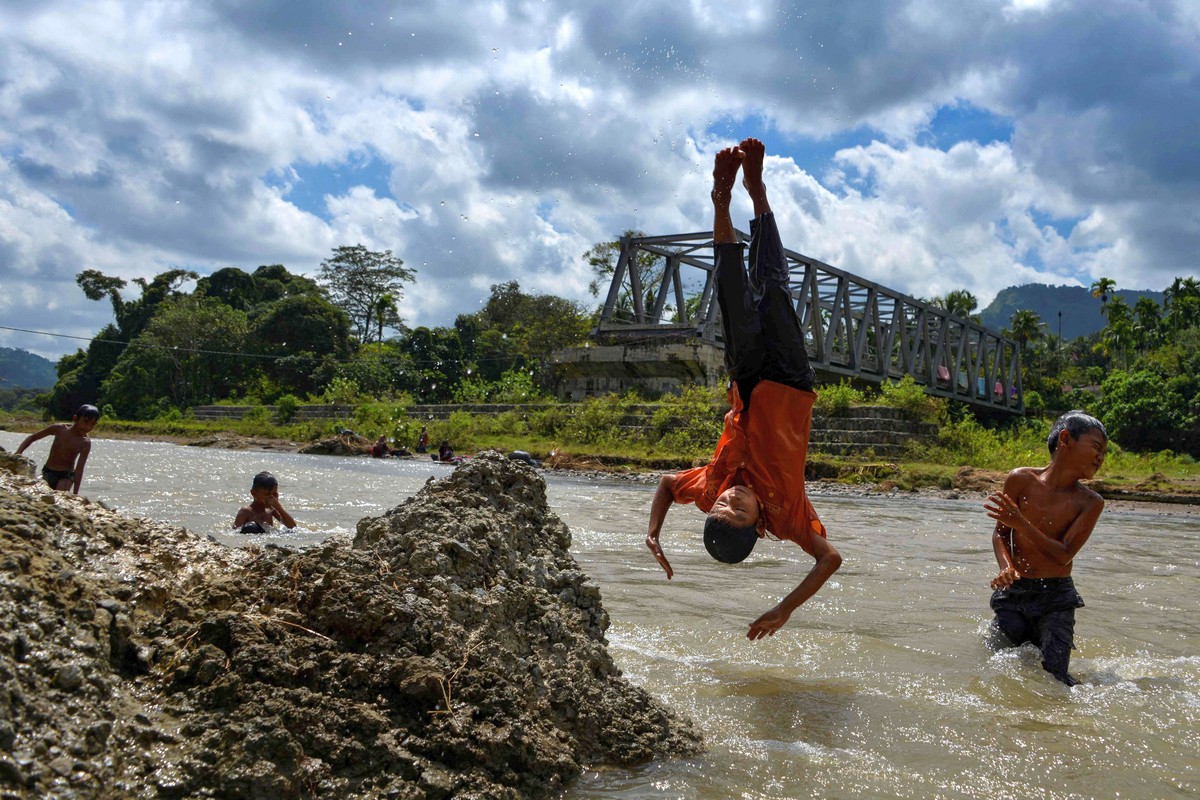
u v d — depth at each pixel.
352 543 4.35
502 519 4.45
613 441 34.88
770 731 4.05
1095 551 12.28
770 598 7.29
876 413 31.09
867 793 3.31
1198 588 8.78
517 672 3.62
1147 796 3.37
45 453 22.44
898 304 46.50
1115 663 5.63
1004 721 4.29
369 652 3.39
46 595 2.89
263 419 51.25
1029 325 90.38
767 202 4.16
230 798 2.62
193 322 67.00
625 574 8.27
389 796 2.86
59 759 2.42
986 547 11.94
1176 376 56.72
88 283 80.81
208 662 3.05
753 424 3.98
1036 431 40.62
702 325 39.78
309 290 85.31
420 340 66.25
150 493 13.29
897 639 6.01
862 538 12.73
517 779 3.14
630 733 3.70
